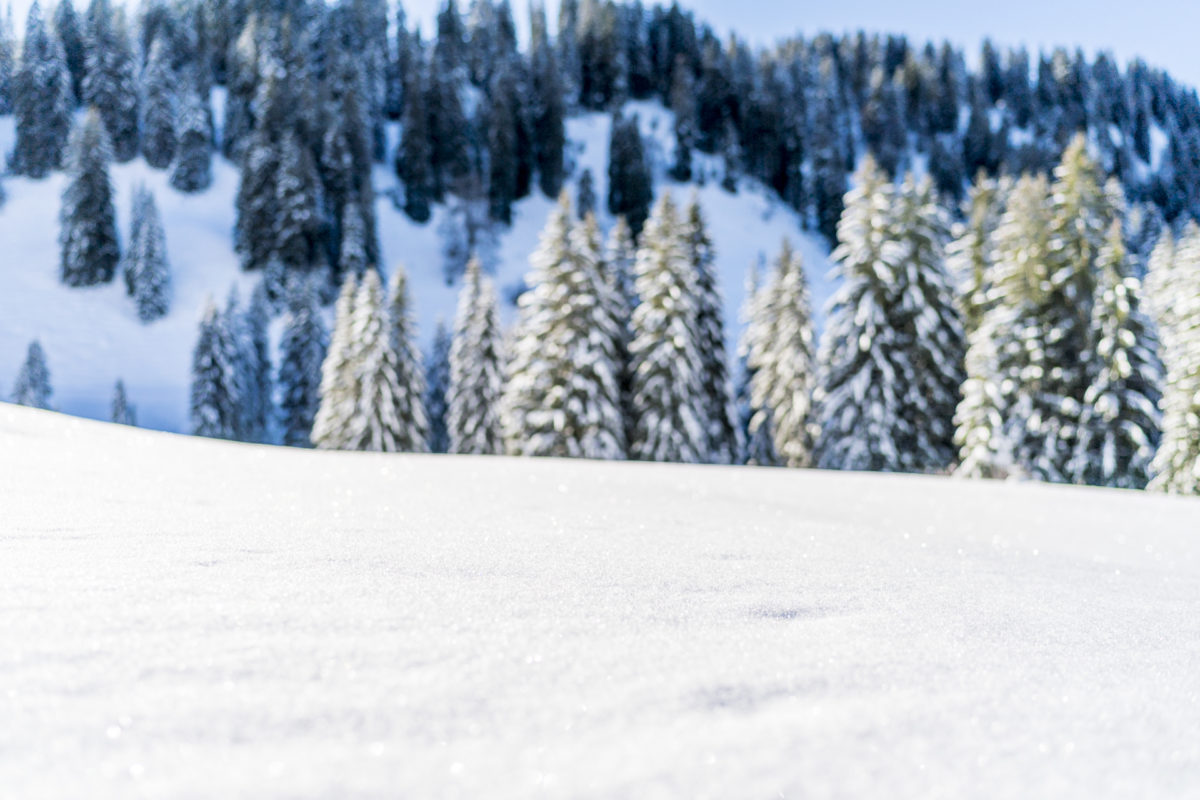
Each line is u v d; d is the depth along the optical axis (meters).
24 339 52.47
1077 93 117.75
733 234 80.31
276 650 1.00
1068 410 20.22
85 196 57.81
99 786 0.60
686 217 26.36
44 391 48.06
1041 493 6.72
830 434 21.75
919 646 1.30
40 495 2.76
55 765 0.63
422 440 30.50
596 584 1.67
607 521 3.02
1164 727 0.94
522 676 0.97
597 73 100.62
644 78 104.88
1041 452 20.53
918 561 2.49
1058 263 21.14
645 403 23.78
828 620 1.47
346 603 1.31
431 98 79.88
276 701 0.82
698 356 23.80
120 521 2.24
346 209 63.72
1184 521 4.91
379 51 92.25
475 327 31.00
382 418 29.23
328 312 59.03
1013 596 1.94
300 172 62.12
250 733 0.73
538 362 23.70
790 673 1.07
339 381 33.09
